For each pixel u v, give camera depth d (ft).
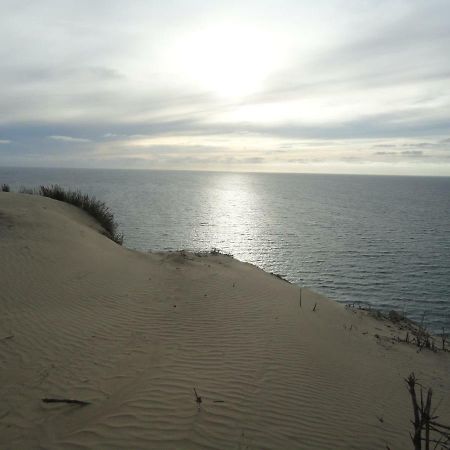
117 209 229.45
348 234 174.60
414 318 76.07
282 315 29.40
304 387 19.44
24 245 37.93
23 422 14.75
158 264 42.68
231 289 33.94
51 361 19.47
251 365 20.57
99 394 16.71
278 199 400.88
